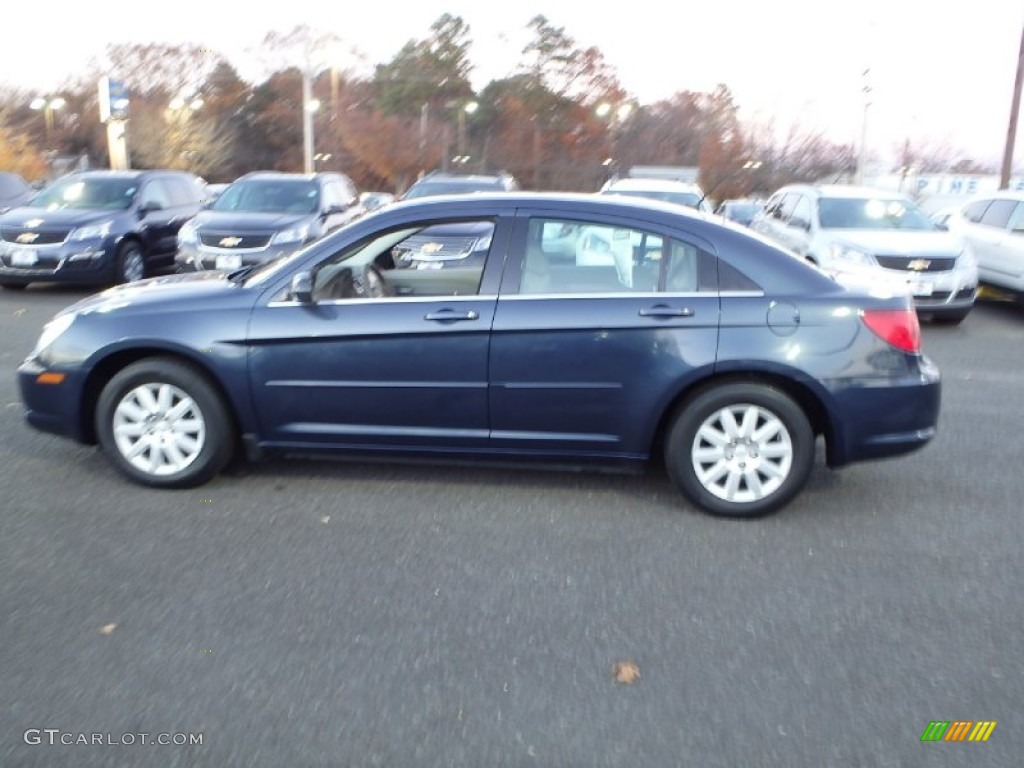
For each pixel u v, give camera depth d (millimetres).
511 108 58938
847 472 6309
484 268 5461
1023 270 13445
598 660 3883
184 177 17000
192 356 5508
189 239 13398
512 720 3475
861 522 5422
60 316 5898
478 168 57031
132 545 4918
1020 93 26594
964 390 8867
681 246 5391
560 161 57469
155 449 5656
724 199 48344
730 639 4066
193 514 5344
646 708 3557
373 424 5555
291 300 5539
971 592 4551
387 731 3402
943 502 5770
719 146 51031
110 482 5828
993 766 3258
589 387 5355
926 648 4020
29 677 3699
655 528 5273
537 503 5609
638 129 57781
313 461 6254
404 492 5746
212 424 5609
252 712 3500
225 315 5531
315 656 3881
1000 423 7633
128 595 4371
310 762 3232
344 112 58656
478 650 3945
